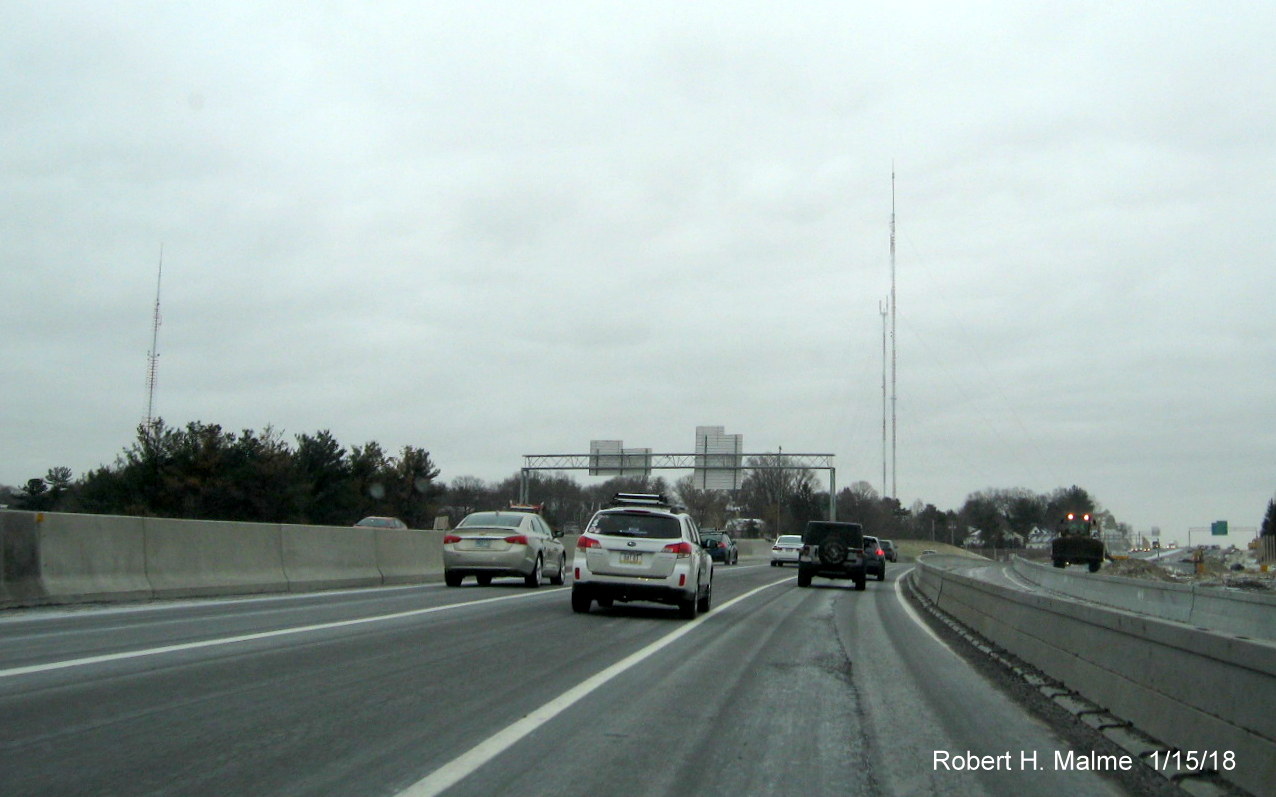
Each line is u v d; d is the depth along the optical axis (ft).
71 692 29.30
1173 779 23.85
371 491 221.25
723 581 120.98
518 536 83.05
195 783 20.95
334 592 73.15
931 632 62.75
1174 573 194.29
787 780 23.49
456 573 82.99
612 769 23.61
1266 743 20.94
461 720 28.07
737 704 32.78
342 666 36.32
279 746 24.27
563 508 420.36
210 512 167.12
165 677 32.32
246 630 45.32
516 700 31.32
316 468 206.39
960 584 71.31
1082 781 24.57
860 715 31.89
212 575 64.64
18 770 21.35
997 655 48.32
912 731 29.71
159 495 164.86
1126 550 357.82
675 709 31.27
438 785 21.50
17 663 33.78
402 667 36.73
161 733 24.99
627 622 58.03
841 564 108.88
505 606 64.59
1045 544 552.82
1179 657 26.22
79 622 45.78
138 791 20.27
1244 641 22.52
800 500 428.56
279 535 73.10
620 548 60.59
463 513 288.71
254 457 177.88
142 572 58.90
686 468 210.38
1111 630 32.17
